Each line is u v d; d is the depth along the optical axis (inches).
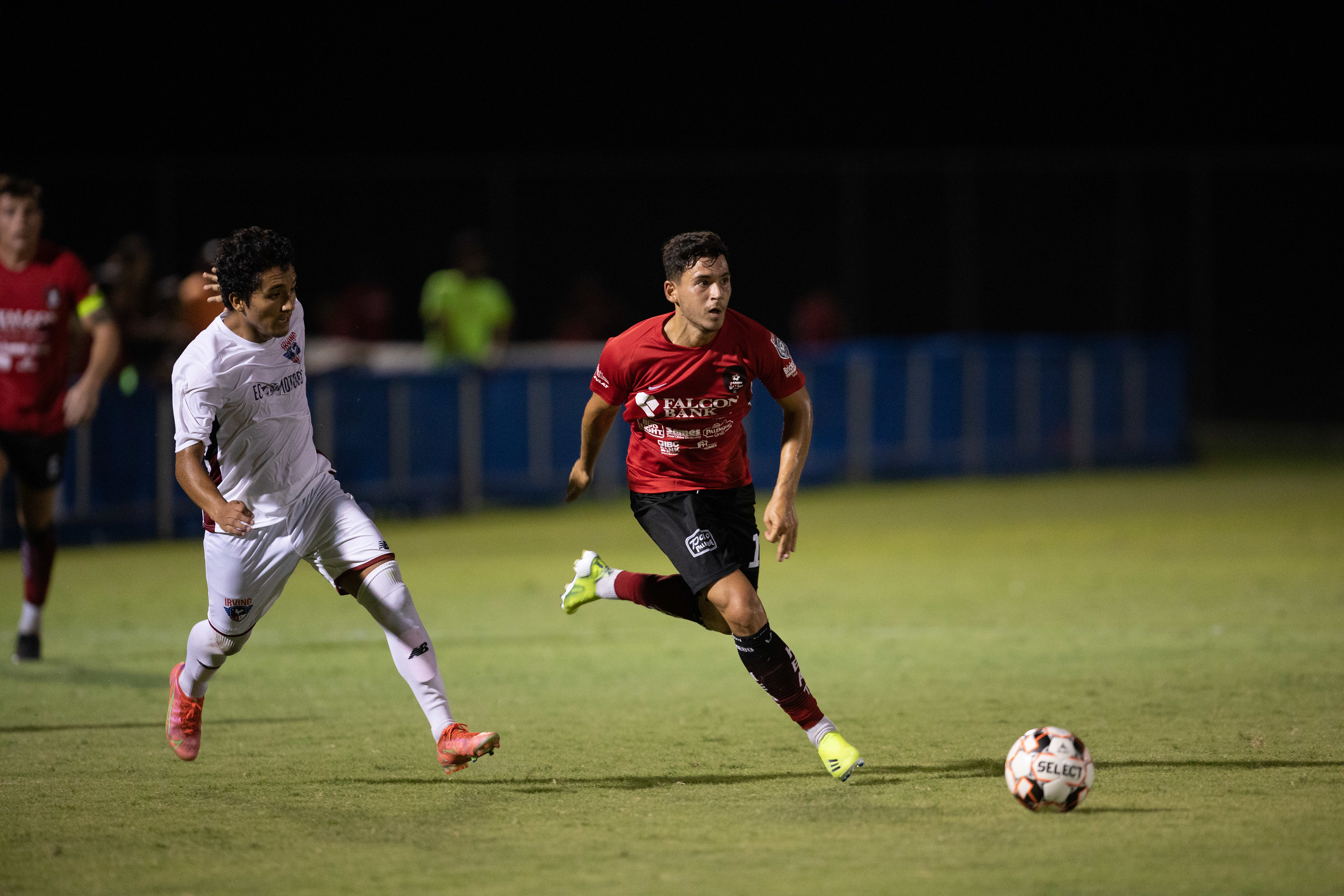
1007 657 1133.7
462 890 582.6
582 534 2030.0
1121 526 2010.3
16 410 1107.9
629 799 727.7
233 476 737.0
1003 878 585.0
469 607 1435.8
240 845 650.8
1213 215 3531.0
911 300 3442.4
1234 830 648.4
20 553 1846.7
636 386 753.6
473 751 722.2
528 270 3265.3
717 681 1063.6
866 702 972.6
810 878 589.3
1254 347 3577.8
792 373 758.5
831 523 2097.7
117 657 1178.0
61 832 674.8
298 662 1144.2
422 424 2197.3
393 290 3193.9
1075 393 2790.4
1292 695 966.4
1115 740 841.5
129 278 1909.4
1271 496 2348.7
